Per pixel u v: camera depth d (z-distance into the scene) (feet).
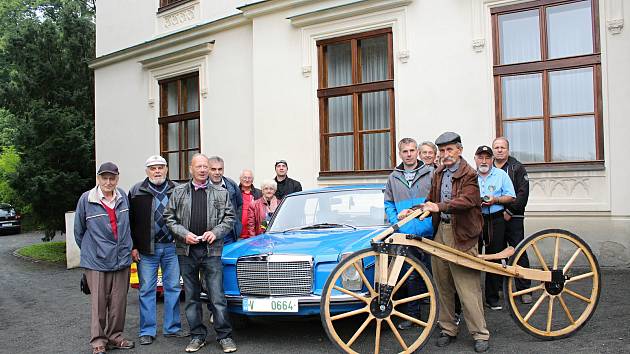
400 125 36.37
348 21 38.68
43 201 57.41
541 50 32.19
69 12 65.31
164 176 21.72
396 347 18.51
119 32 57.57
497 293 22.74
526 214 31.96
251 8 43.01
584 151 31.24
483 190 22.75
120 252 20.17
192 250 19.31
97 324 19.75
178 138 51.90
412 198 20.75
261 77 42.98
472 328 17.60
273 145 42.32
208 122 48.42
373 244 16.79
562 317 21.06
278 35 42.14
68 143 56.39
